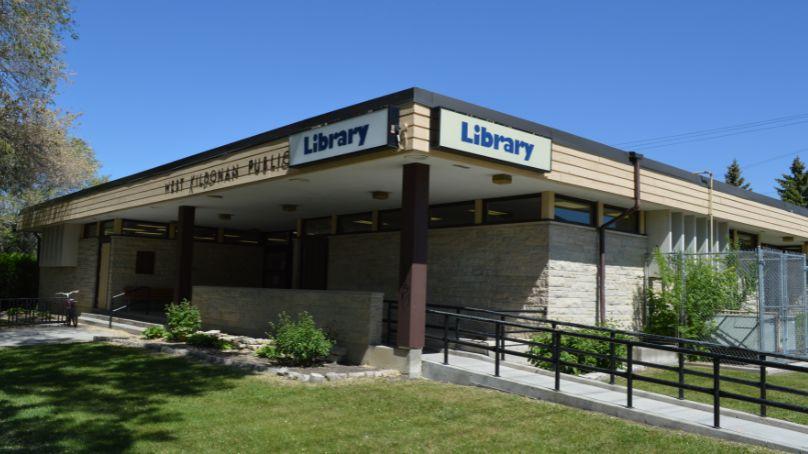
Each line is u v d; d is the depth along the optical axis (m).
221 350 11.61
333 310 11.05
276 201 14.61
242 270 21.95
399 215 15.11
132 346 12.72
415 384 8.92
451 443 6.24
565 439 6.38
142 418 6.97
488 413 7.37
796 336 13.63
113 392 8.30
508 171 9.91
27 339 14.11
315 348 9.93
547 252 11.74
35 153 19.94
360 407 7.58
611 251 13.25
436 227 13.93
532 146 9.89
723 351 12.45
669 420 6.82
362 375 9.33
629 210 12.43
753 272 13.14
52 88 17.25
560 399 7.89
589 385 8.71
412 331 9.51
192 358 11.06
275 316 12.43
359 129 9.15
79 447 5.86
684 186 13.80
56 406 7.47
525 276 12.05
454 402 7.88
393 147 8.72
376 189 12.43
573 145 11.01
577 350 8.28
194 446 6.00
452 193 12.43
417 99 8.71
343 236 16.61
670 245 13.88
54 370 9.99
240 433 6.45
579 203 12.62
